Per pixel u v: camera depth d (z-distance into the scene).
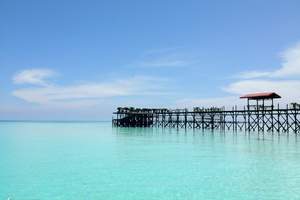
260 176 20.34
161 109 73.31
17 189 17.36
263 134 57.53
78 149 34.69
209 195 16.38
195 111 66.50
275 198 15.91
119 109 81.75
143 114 78.06
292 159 27.02
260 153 30.81
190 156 28.91
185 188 17.58
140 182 18.88
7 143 42.06
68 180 19.31
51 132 70.75
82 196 16.17
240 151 32.34
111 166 23.78
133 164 24.66
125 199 15.73
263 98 56.25
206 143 40.84
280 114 55.16
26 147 36.84
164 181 19.12
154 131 66.75
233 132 63.00
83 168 23.08
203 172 21.62
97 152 31.97
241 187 17.78
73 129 88.69
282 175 20.66
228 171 22.00
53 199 15.67
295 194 16.50
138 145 38.66
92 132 68.56
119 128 79.75
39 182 18.83
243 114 60.94
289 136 52.38
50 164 24.64
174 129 74.50
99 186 17.97
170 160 26.61
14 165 24.30
